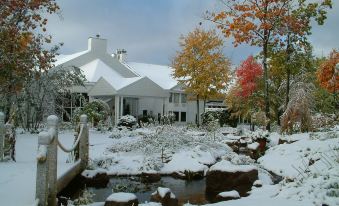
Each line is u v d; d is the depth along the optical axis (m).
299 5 23.64
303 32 24.19
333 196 6.96
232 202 7.39
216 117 33.38
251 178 9.97
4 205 6.12
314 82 31.67
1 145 10.88
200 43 34.59
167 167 12.97
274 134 19.78
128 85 31.12
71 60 38.91
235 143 18.33
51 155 6.74
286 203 6.98
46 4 21.03
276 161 13.48
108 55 40.97
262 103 30.52
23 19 20.64
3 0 19.69
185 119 40.78
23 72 20.56
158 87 33.25
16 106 20.38
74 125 24.14
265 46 23.69
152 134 16.25
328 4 23.39
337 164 9.27
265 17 23.22
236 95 31.62
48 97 22.73
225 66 34.88
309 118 18.31
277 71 27.11
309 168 10.26
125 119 27.27
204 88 34.03
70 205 7.75
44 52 22.38
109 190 10.12
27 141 17.02
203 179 12.07
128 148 15.05
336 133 15.66
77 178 10.62
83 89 34.22
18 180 8.08
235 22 23.91
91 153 14.66
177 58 35.38
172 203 7.89
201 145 15.49
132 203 7.07
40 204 6.03
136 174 12.27
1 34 19.27
